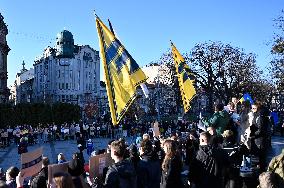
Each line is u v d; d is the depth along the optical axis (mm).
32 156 10414
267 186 5742
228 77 67562
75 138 57344
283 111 68875
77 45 129625
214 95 75375
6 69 97250
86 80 128750
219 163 8297
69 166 7445
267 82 70500
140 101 82250
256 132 12062
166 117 73688
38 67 135500
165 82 74312
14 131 48469
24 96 147500
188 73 18688
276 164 7605
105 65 11430
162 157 11055
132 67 11570
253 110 12516
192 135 16188
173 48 18547
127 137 51875
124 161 7684
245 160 10891
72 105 75062
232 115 15352
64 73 124188
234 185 8398
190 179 8516
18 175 10109
